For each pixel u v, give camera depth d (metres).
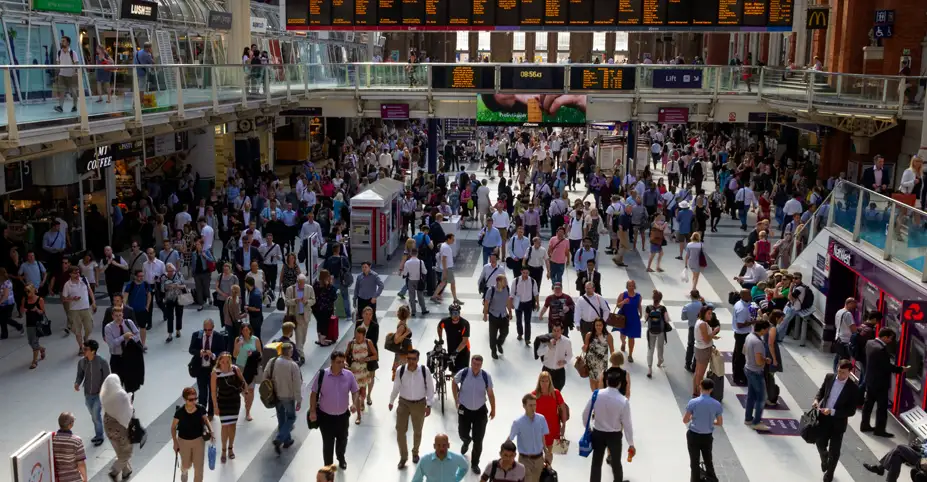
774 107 27.66
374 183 23.72
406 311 13.05
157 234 20.14
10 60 20.52
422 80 29.91
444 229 22.94
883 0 28.28
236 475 10.96
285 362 11.41
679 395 13.77
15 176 20.31
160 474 10.96
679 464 11.46
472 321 17.48
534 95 29.25
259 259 17.64
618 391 10.03
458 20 28.73
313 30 29.19
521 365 14.91
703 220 24.00
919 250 12.76
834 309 15.88
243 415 12.89
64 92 15.06
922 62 27.17
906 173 19.31
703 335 13.09
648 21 28.14
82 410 12.94
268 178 29.56
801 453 11.86
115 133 17.58
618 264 22.41
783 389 14.12
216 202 25.11
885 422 12.34
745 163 32.75
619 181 27.61
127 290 15.31
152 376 14.27
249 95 24.50
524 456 9.28
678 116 29.12
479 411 10.66
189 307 18.20
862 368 13.11
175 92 19.59
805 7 27.95
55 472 9.02
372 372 12.78
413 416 11.03
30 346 15.54
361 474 10.98
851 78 24.97
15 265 17.00
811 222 18.20
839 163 29.75
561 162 36.25
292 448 11.77
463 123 46.91
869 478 11.16
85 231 22.67
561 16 28.38
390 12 28.81
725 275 21.44
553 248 18.38
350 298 18.80
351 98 30.33
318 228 20.38
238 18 32.53
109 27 25.44
